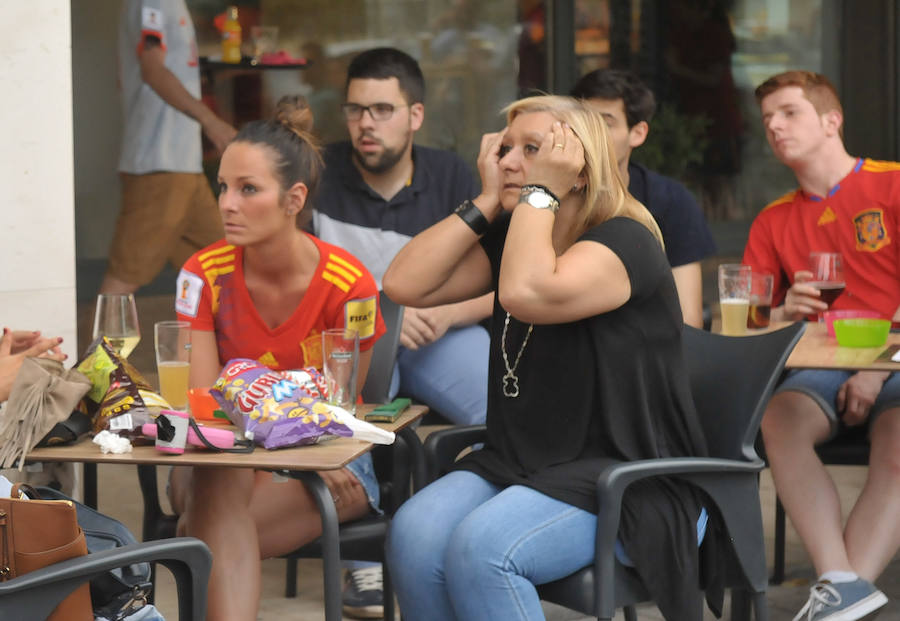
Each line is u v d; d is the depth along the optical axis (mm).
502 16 34000
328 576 8867
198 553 7875
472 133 34250
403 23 33219
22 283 13805
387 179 15336
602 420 9523
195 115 27094
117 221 27625
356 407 10398
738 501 9562
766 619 9719
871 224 14164
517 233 9445
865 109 34719
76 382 9203
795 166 14617
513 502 9117
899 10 33719
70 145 14000
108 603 8203
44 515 7203
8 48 13508
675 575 9148
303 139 10758
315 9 32125
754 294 13203
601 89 14227
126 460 8586
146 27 26375
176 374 9766
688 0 35375
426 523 9438
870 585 11875
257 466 8461
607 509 8875
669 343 9734
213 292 11008
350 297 11008
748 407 9828
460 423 14250
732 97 36250
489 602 8766
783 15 35625
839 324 12219
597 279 9219
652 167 35656
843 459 12828
